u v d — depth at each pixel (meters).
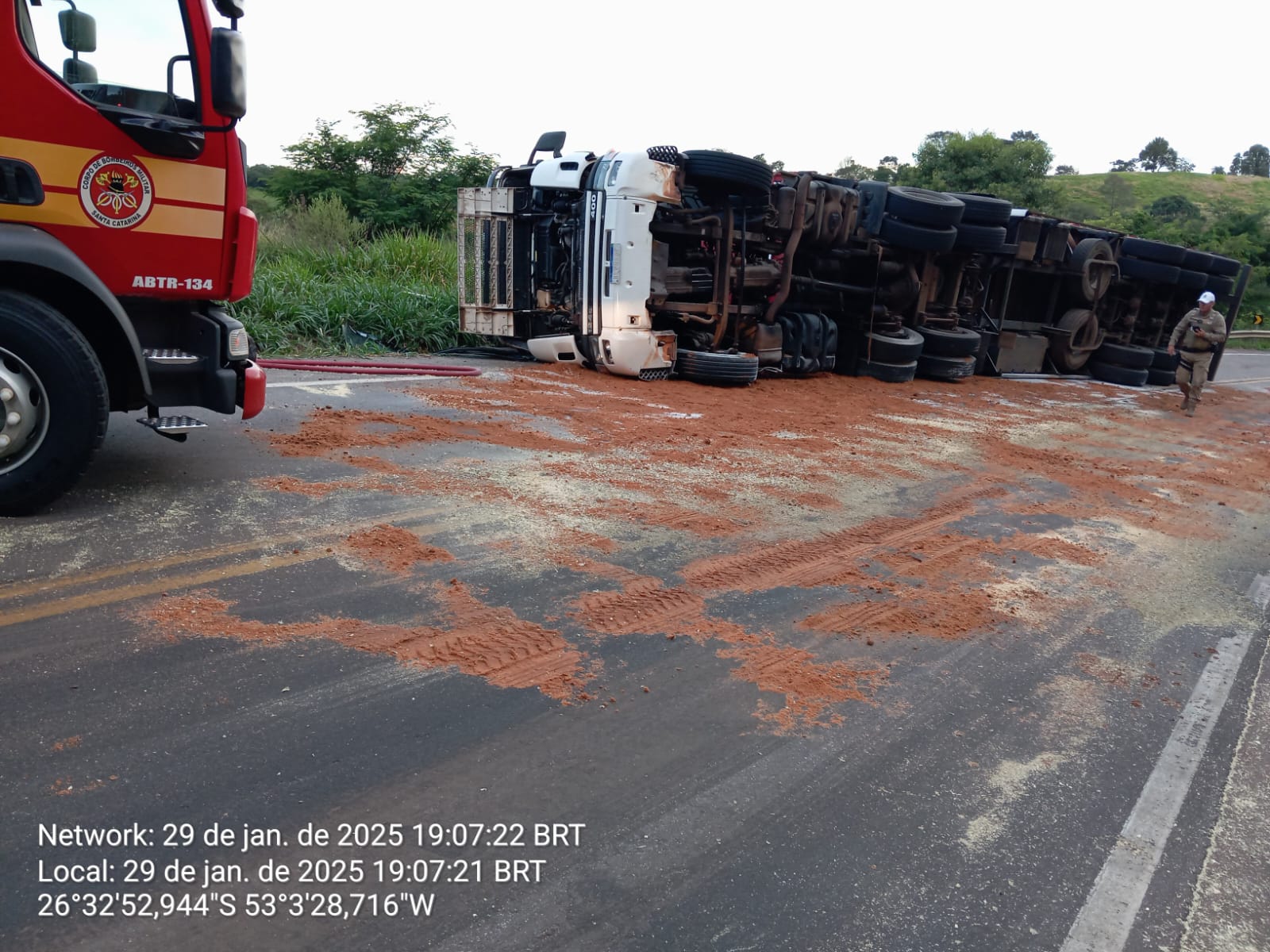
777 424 9.08
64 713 2.86
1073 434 10.68
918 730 3.37
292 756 2.78
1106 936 2.39
